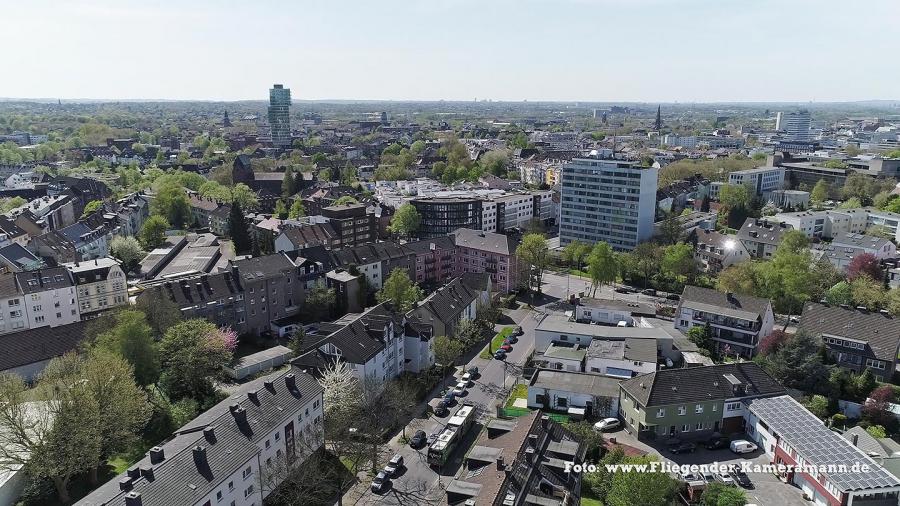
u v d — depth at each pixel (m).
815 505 79.75
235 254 197.38
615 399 101.94
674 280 173.75
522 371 122.56
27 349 113.81
